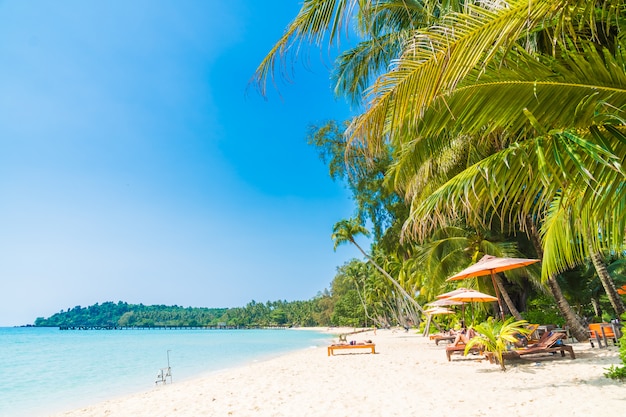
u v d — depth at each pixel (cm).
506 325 873
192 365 2178
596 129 261
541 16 252
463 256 1716
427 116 353
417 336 3191
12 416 1027
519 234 1694
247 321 15838
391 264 3841
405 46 317
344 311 9438
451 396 625
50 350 4088
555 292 1245
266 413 645
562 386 610
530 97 302
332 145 1902
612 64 276
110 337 7975
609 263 2219
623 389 550
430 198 381
